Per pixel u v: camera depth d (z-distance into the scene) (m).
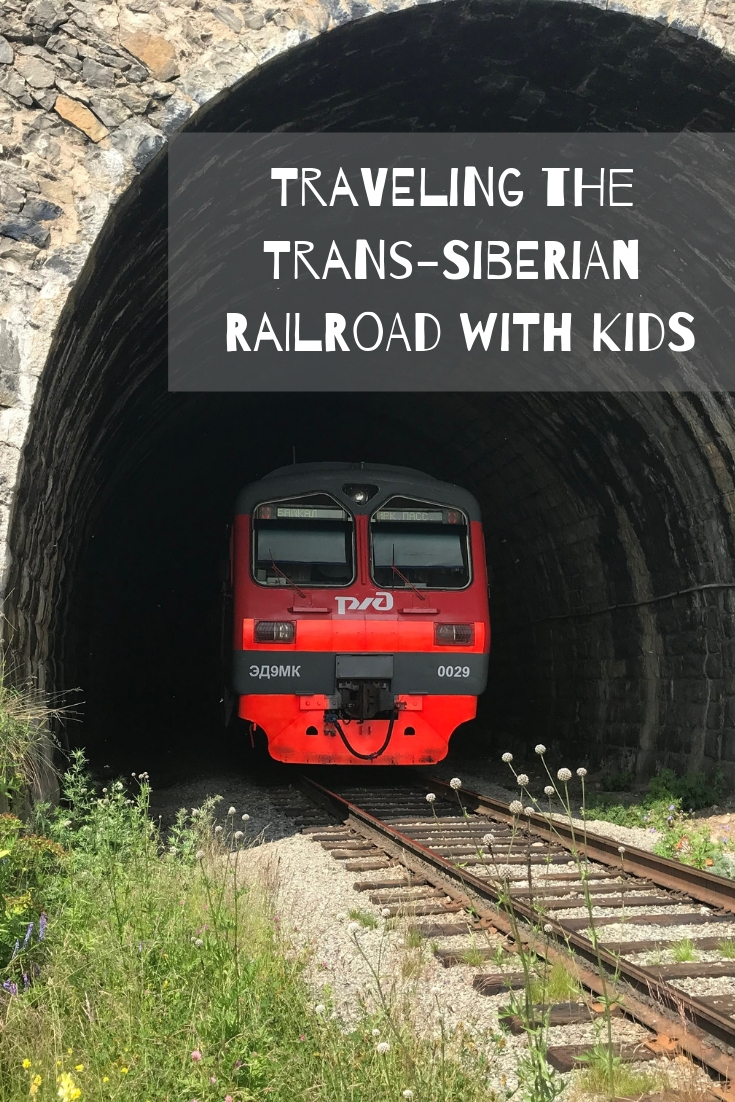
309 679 12.57
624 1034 4.52
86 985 4.54
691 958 5.74
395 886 7.55
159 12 8.02
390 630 12.72
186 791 13.26
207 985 4.43
